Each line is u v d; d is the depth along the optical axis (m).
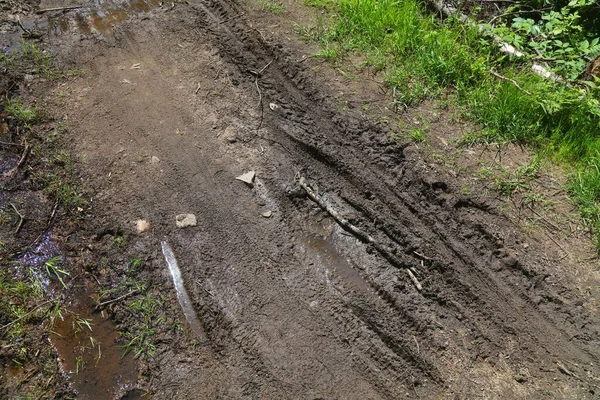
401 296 3.33
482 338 3.15
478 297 3.32
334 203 3.79
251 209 3.71
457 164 3.97
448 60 4.61
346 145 4.10
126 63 4.66
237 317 3.19
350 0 5.18
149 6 5.30
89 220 3.59
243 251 3.50
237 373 2.96
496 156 4.05
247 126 4.21
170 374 2.96
